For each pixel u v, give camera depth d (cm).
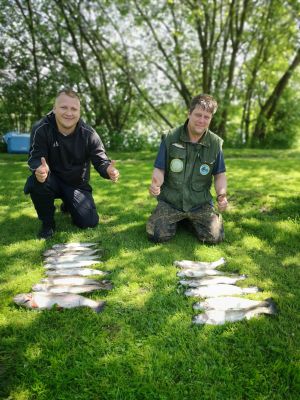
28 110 1477
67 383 220
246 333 262
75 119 401
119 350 247
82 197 450
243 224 473
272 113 1792
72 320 275
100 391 216
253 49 1644
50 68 1439
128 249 398
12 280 332
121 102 1623
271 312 282
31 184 407
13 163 958
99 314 284
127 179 740
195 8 1423
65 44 1480
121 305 296
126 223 479
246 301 295
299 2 1422
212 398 211
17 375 227
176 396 211
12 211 520
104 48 1484
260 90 1738
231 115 1744
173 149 405
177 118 1839
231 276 340
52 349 248
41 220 434
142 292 316
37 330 264
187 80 1727
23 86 1428
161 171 407
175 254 387
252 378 223
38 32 1387
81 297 296
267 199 561
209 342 253
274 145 1806
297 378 222
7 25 1356
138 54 1573
